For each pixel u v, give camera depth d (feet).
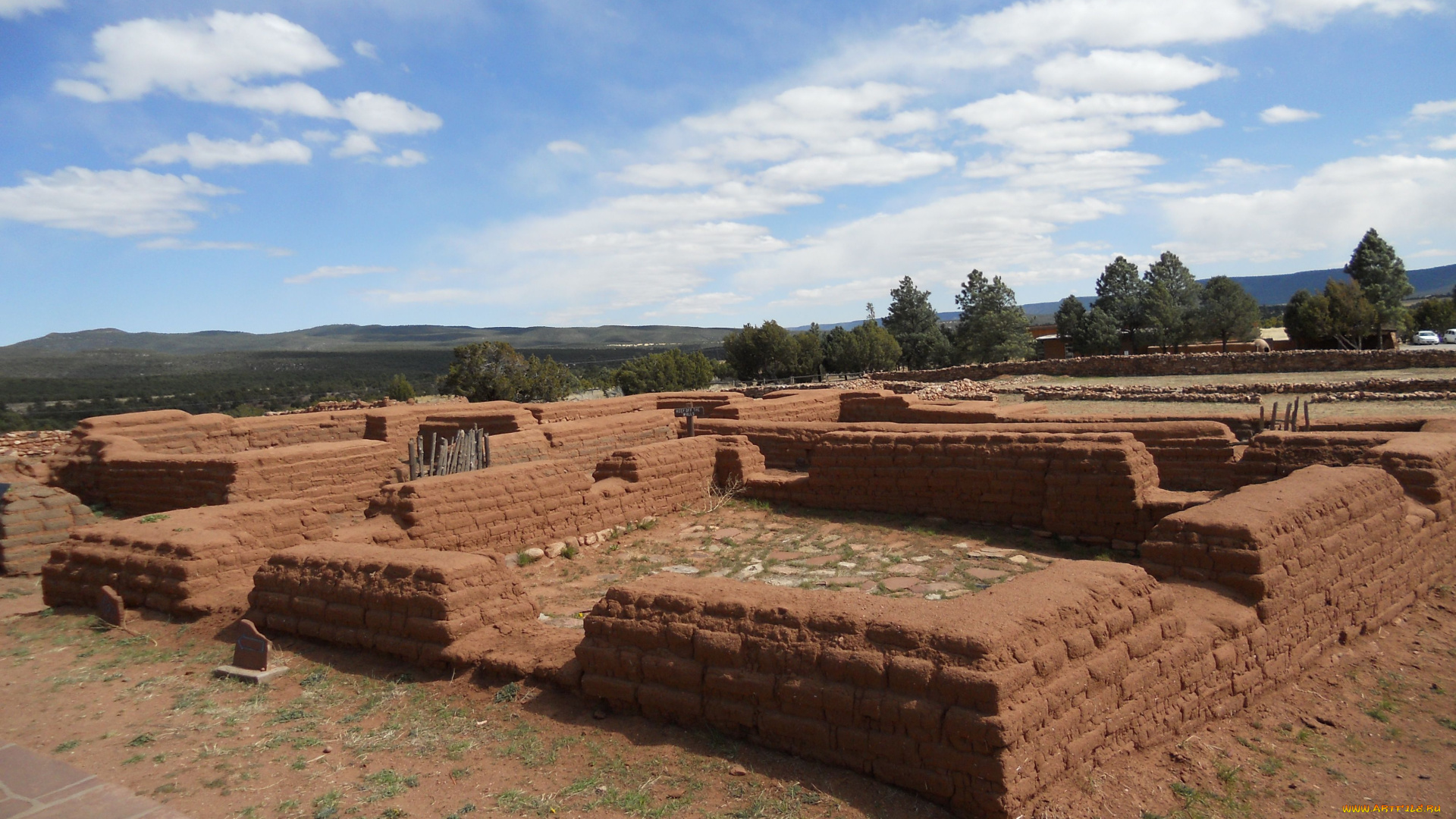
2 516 40.47
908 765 15.99
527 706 21.21
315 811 16.71
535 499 39.78
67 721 21.58
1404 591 28.60
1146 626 19.13
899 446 44.16
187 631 28.37
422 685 23.16
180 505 49.60
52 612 32.37
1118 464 36.42
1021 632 16.20
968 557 36.35
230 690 23.53
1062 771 16.12
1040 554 36.42
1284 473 36.63
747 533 43.09
